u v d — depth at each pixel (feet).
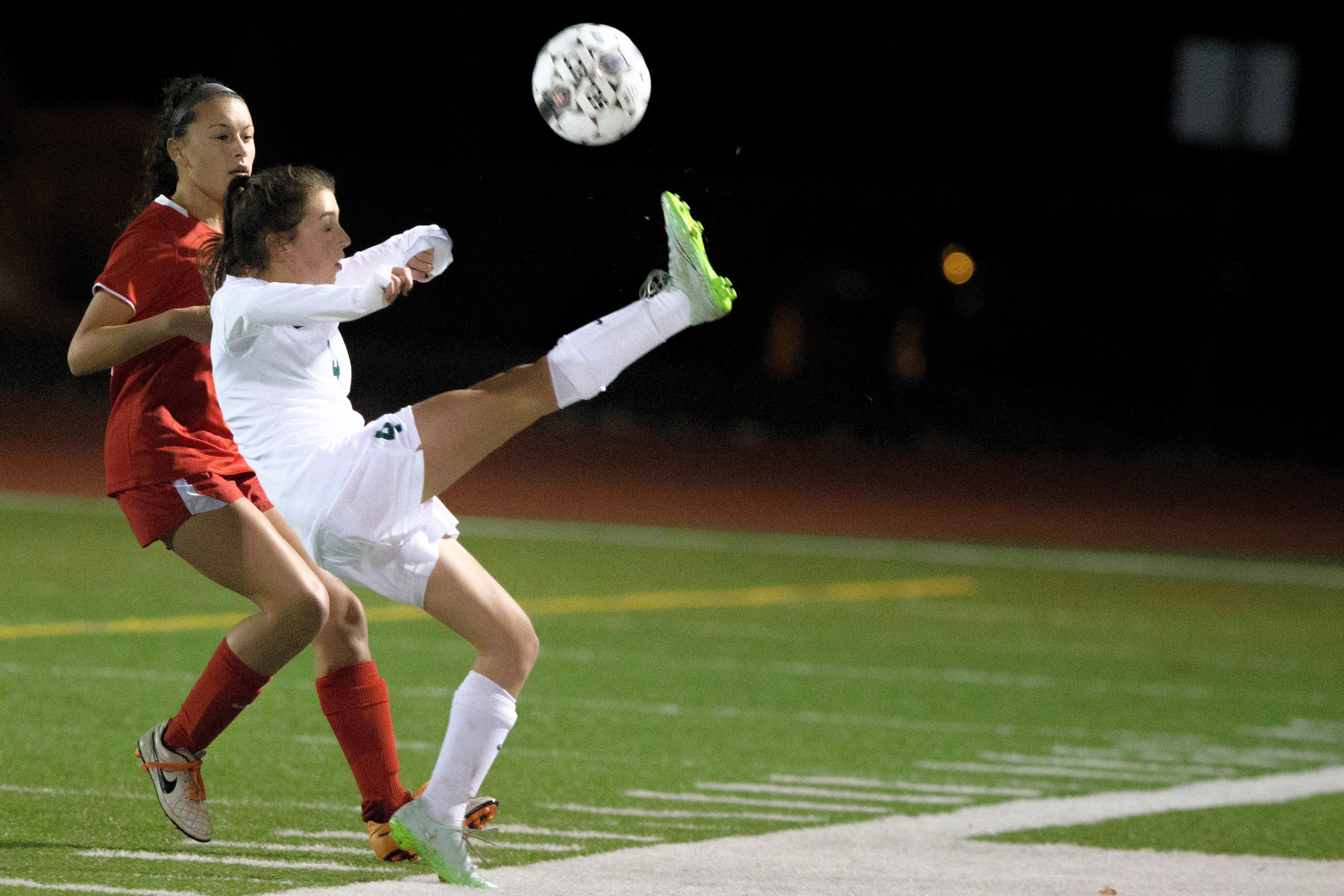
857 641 140.05
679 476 316.81
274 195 57.21
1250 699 119.24
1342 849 71.31
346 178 477.36
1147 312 502.79
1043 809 78.69
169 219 64.23
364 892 56.44
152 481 61.36
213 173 64.80
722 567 190.70
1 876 57.21
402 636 131.03
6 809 69.62
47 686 102.06
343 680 62.18
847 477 332.39
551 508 251.39
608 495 276.82
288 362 56.44
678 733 97.19
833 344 482.28
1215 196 497.87
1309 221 499.51
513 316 503.61
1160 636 151.23
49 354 443.73
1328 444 454.40
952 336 492.13
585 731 96.89
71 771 78.38
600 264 502.79
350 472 54.03
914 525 252.83
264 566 60.44
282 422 55.98
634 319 55.31
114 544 182.60
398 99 471.62
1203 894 61.00
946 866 64.69
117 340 59.67
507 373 55.47
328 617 61.41
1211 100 433.48
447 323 501.56
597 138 62.03
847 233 494.59
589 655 126.41
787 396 453.58
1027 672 128.06
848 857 65.92
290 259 57.72
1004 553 219.20
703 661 126.52
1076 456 415.03
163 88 66.08
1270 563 219.61
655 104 488.85
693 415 442.91
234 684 61.11
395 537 54.13
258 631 60.80
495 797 77.66
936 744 96.94
